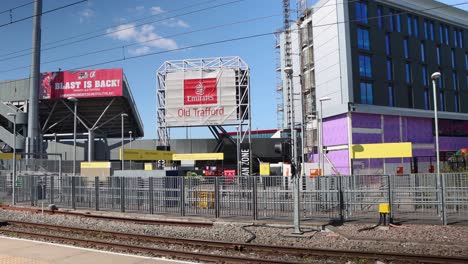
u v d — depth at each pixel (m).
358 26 43.34
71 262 10.10
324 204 18.36
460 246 12.26
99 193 23.55
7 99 60.38
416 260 10.45
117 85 57.84
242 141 56.16
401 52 46.19
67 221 19.73
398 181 18.89
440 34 51.16
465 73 53.19
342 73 42.03
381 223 16.58
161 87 57.84
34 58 51.66
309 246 13.02
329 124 43.16
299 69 54.34
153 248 11.68
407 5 47.19
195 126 56.97
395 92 44.94
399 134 42.75
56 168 43.00
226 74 55.84
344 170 39.34
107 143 63.88
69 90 58.72
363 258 10.85
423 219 17.28
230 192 19.64
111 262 10.10
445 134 47.16
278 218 18.39
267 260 10.30
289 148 15.63
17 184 28.47
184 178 20.70
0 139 56.56
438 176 17.59
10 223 18.16
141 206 21.89
